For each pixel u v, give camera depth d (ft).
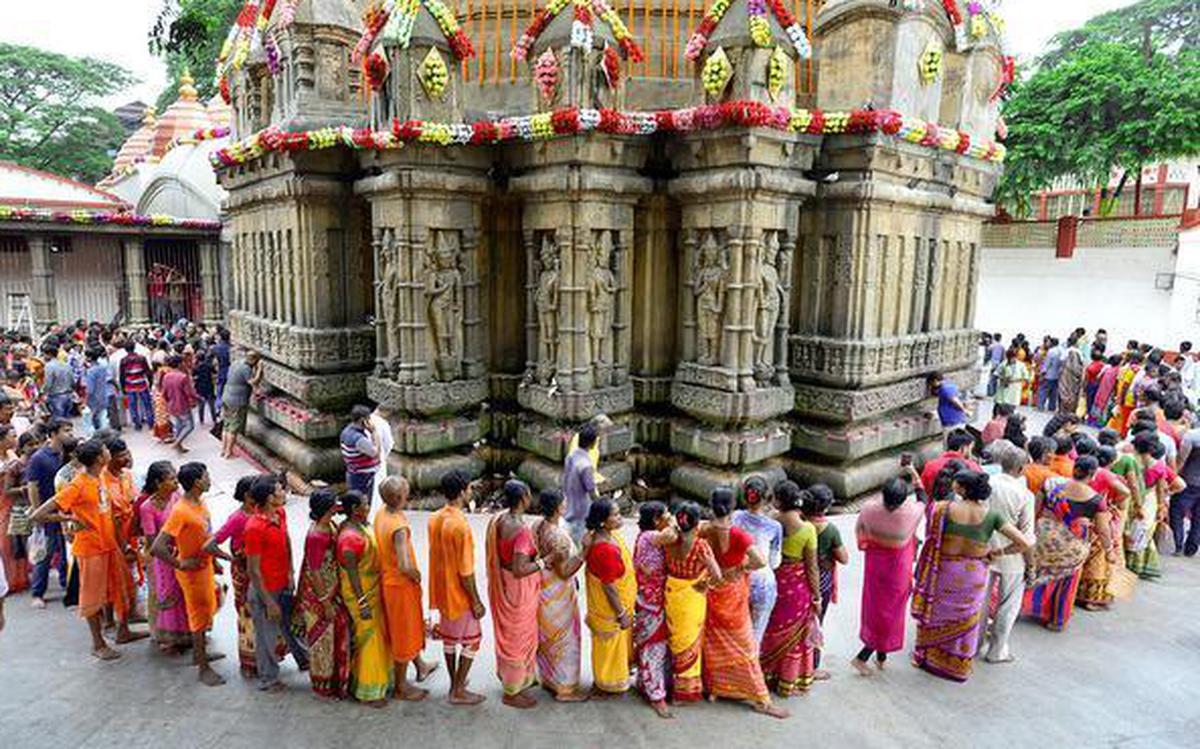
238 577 16.78
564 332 27.35
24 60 112.57
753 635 16.20
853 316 28.50
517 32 30.66
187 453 37.83
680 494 29.40
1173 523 26.21
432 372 28.25
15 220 60.85
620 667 16.25
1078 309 64.39
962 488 17.03
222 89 37.93
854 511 28.78
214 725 15.49
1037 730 15.80
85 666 17.69
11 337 48.60
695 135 26.13
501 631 15.90
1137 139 58.03
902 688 17.25
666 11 30.45
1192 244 56.13
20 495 21.35
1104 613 21.34
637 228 29.12
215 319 72.74
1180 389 33.99
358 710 16.05
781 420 30.50
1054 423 25.48
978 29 30.53
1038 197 86.58
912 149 28.27
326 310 30.99
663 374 30.25
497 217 29.91
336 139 27.78
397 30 25.68
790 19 25.30
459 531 15.57
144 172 84.79
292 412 31.91
